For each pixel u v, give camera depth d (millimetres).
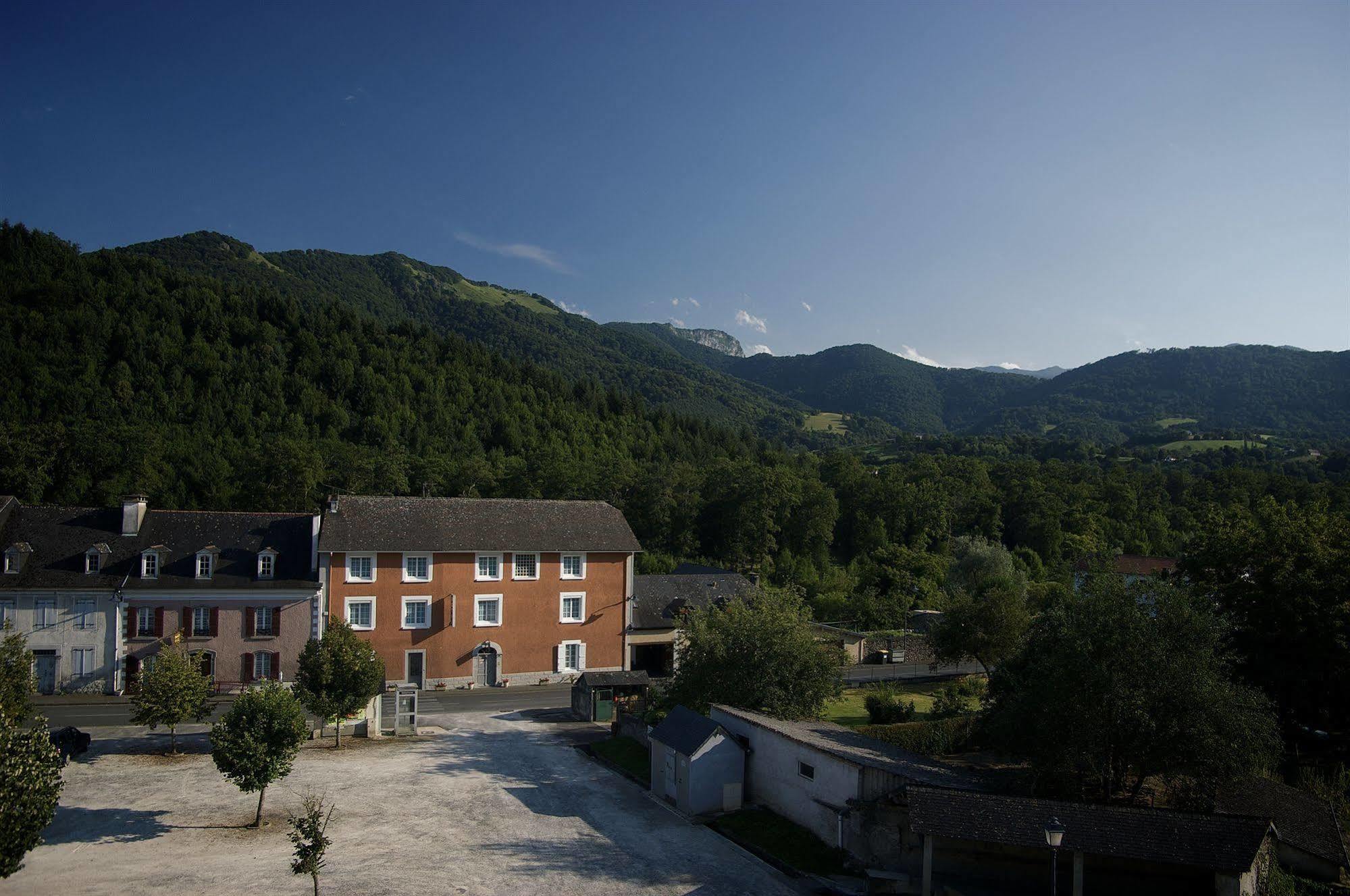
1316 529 37562
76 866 24328
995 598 48719
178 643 41656
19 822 19359
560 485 100688
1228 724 24516
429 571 52812
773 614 38875
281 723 28516
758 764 31656
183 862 24969
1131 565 103188
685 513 101500
